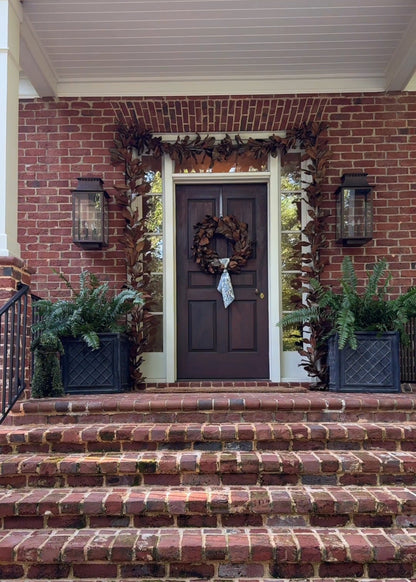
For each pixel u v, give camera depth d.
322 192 4.84
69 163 4.91
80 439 3.06
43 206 4.90
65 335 4.11
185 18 4.03
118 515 2.65
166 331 4.91
